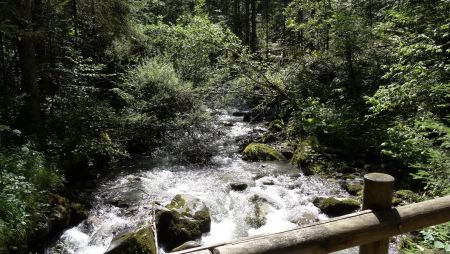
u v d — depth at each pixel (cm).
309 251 160
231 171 883
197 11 1509
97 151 822
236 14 3100
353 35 1072
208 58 1316
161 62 1227
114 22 1231
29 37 775
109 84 1205
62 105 929
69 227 596
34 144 703
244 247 146
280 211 661
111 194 731
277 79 1228
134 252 485
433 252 351
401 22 966
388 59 1049
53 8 893
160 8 2223
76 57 962
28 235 504
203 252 141
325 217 632
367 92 1045
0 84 888
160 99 1095
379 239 188
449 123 650
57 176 662
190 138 1089
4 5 728
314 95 1183
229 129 1247
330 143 963
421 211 205
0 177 516
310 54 1294
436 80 692
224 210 667
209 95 1226
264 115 1377
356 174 811
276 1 3123
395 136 780
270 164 934
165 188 768
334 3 1317
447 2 801
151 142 1046
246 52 1306
